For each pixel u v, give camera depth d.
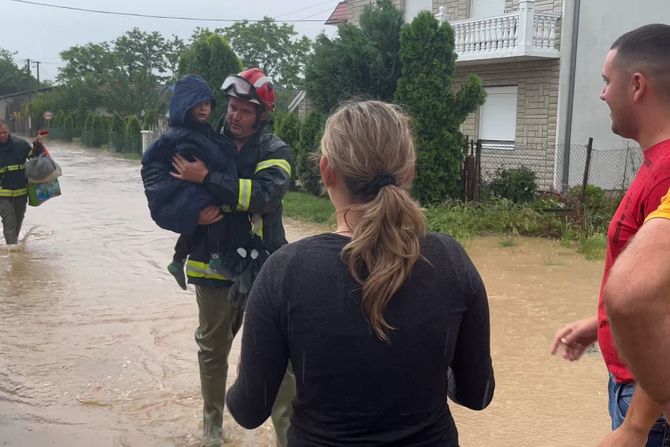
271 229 3.91
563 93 16.05
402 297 1.83
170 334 6.19
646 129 2.21
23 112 65.06
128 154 35.47
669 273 1.52
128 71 64.44
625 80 2.22
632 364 1.58
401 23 14.98
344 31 15.31
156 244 10.44
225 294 3.90
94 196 16.55
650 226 1.59
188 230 3.70
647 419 1.77
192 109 3.67
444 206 12.73
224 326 3.97
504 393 4.85
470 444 4.12
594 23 15.98
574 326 2.65
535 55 15.81
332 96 15.43
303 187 17.34
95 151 39.19
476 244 10.46
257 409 1.96
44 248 10.05
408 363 1.82
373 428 1.83
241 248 3.81
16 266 8.88
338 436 1.83
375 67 14.71
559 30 16.03
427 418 1.87
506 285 7.90
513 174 13.75
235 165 3.74
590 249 9.77
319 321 1.81
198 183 3.68
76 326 6.38
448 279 1.89
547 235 11.13
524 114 16.92
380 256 1.81
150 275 8.45
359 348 1.80
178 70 19.06
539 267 8.85
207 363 4.05
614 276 1.56
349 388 1.81
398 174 1.92
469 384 2.01
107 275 8.43
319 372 1.82
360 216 1.89
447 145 13.10
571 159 16.00
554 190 14.48
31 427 4.36
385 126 1.91
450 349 1.88
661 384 1.57
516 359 5.51
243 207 3.69
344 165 1.90
